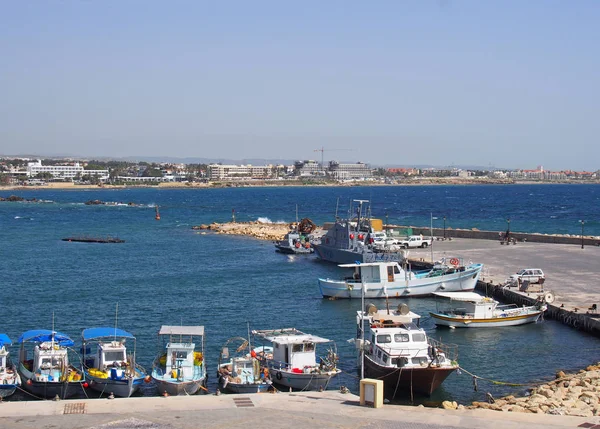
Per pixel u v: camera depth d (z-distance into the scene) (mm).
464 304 69125
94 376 48219
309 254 128250
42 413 38688
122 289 89375
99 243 149875
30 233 174500
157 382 47594
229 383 47562
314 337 52906
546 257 109000
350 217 128250
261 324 69688
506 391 49594
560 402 43719
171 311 75625
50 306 78250
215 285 92812
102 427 36125
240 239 158750
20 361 52500
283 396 43250
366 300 82438
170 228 191500
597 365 53594
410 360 49125
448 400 47719
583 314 66812
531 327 67750
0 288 89688
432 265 101250
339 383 51312
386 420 37438
